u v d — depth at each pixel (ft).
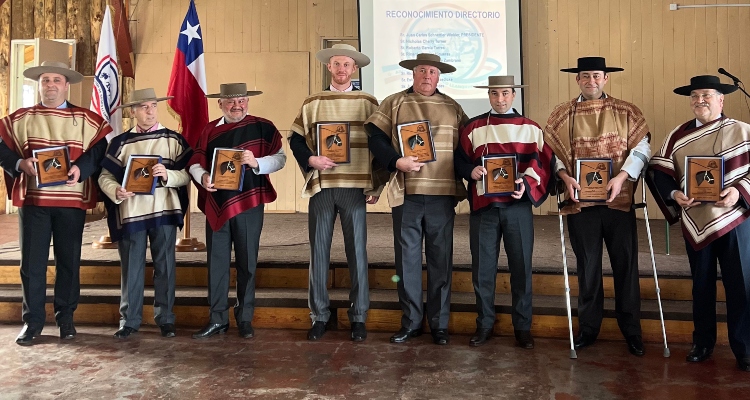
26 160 10.80
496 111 11.14
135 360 10.16
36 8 25.11
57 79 11.35
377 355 10.41
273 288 13.24
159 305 11.64
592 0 23.58
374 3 22.99
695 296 10.16
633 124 10.63
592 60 10.68
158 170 11.10
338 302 12.05
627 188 10.54
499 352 10.59
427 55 11.16
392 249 15.07
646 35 23.34
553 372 9.56
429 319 11.26
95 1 24.86
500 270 12.71
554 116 11.01
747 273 9.73
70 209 11.31
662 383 9.09
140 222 11.35
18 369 9.71
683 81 23.21
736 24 22.88
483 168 10.53
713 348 10.24
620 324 10.74
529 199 10.85
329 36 24.48
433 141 11.01
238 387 8.91
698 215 9.94
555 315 11.51
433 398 8.49
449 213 11.16
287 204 24.79
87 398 8.50
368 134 11.21
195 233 18.61
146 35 24.98
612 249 10.64
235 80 24.77
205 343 11.15
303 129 11.55
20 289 13.24
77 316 12.51
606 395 8.61
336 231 18.66
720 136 9.89
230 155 11.16
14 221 22.95
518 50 23.04
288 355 10.42
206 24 24.86
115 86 15.98
